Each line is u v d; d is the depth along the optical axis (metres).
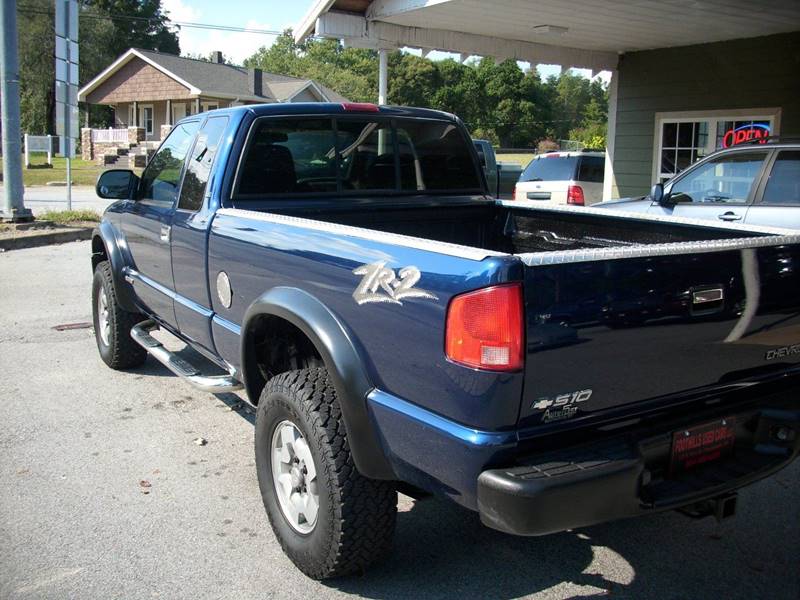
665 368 2.79
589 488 2.47
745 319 2.95
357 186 4.56
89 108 57.84
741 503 4.04
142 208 5.14
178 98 41.72
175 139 4.97
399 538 3.66
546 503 2.40
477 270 2.44
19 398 5.51
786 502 4.04
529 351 2.44
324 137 4.40
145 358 6.18
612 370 2.64
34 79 53.16
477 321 2.43
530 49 12.73
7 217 14.45
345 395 2.95
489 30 11.70
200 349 4.55
